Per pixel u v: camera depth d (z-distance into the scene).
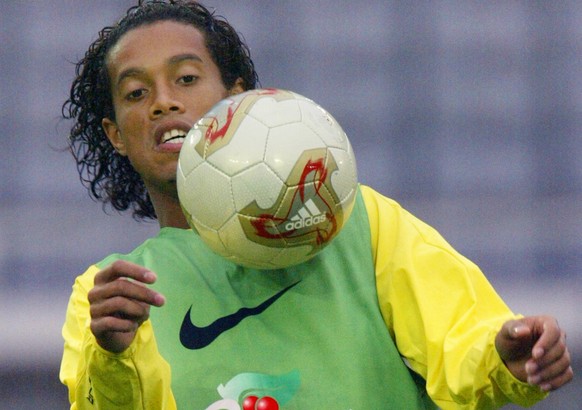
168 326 9.42
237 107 8.97
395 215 9.75
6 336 22.22
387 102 24.81
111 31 11.41
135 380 8.29
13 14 24.91
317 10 25.02
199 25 10.73
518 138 24.83
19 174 24.25
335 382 9.05
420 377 9.45
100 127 12.15
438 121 24.77
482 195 24.45
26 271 23.64
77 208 24.03
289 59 24.95
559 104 24.88
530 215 24.30
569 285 23.62
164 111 9.93
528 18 25.06
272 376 9.10
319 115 8.96
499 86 24.94
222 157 8.73
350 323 9.25
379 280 9.42
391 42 24.94
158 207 10.50
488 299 9.08
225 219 8.73
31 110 24.67
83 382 8.58
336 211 8.77
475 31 24.95
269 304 9.39
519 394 8.20
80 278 9.88
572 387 20.81
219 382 9.14
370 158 24.66
